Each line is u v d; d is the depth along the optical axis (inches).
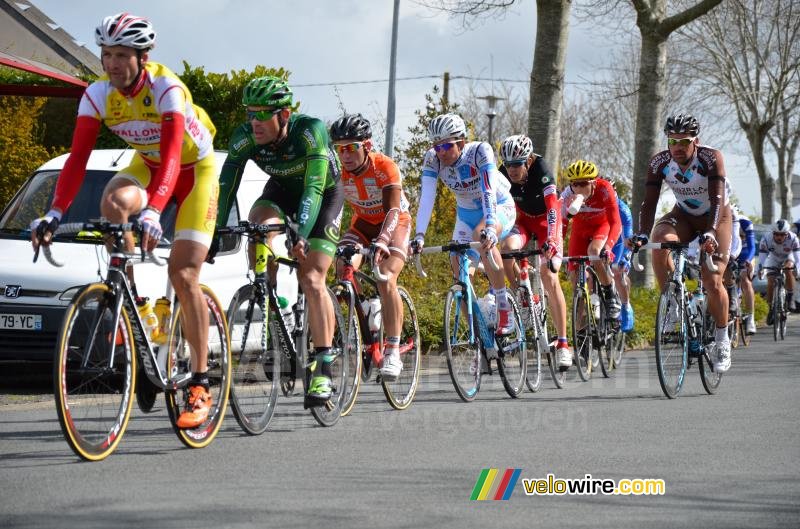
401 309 569.9
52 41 1889.8
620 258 849.5
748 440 475.2
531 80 1109.1
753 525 320.2
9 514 313.3
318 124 482.9
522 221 728.3
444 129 618.2
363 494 350.9
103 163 717.3
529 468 402.9
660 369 629.6
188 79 981.2
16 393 629.6
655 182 692.1
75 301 382.0
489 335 632.4
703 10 1373.0
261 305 473.4
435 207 1146.7
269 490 353.4
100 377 398.6
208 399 436.1
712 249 649.0
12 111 1002.7
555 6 1090.7
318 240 494.3
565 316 714.8
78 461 399.2
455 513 327.3
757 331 1440.7
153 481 364.2
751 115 2746.1
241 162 489.1
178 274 424.2
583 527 313.3
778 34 2623.0
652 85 1419.8
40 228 391.5
